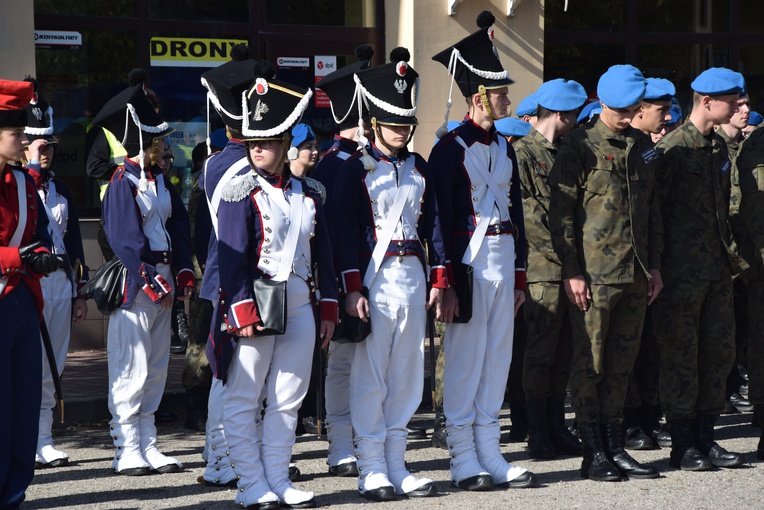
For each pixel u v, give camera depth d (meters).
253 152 8.52
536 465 10.43
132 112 9.95
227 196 8.43
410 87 9.04
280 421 8.70
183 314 15.59
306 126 11.23
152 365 10.23
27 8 15.12
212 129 16.98
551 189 9.95
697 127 10.52
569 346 11.05
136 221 9.90
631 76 9.70
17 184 8.19
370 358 9.05
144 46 16.52
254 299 8.30
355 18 17.52
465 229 9.41
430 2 16.67
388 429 9.25
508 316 9.55
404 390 9.24
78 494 9.34
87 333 16.27
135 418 10.11
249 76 9.02
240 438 8.60
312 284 8.73
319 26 17.34
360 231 9.12
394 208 9.05
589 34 18.58
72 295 10.63
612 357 9.91
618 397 9.92
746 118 13.05
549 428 11.09
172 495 9.27
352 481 9.77
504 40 17.23
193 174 14.03
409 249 9.11
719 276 10.30
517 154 11.09
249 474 8.62
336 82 10.45
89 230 15.95
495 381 9.59
